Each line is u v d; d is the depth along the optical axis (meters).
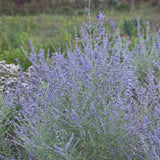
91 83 2.66
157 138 2.26
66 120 2.50
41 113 2.67
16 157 2.69
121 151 2.31
